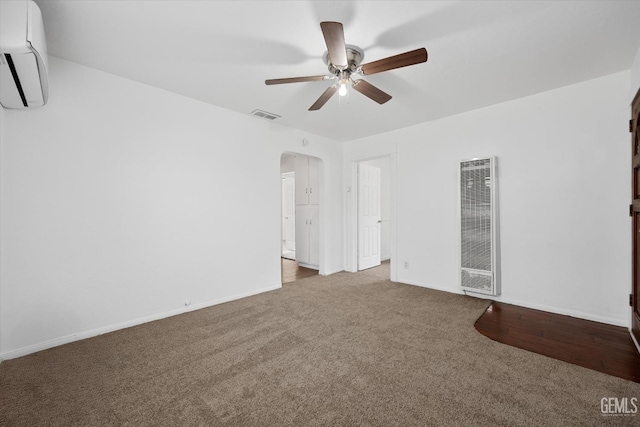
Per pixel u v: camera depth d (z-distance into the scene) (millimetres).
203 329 2471
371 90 2170
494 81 2588
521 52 2113
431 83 2625
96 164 2357
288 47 2049
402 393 1594
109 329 2418
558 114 2746
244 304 3137
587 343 2160
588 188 2602
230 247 3287
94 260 2352
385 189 5875
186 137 2914
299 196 5441
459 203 3297
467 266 3250
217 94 2859
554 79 2562
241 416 1426
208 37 1930
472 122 3312
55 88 2162
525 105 2938
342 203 4863
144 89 2627
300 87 2703
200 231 3027
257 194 3564
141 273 2613
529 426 1342
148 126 2652
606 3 1605
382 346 2143
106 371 1826
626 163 2414
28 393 1610
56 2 1574
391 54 2109
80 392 1617
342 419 1401
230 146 3285
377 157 4453
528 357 1966
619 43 2000
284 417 1417
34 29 1413
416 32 1865
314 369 1840
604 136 2520
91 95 2330
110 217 2434
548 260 2822
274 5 1627
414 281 3904
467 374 1769
